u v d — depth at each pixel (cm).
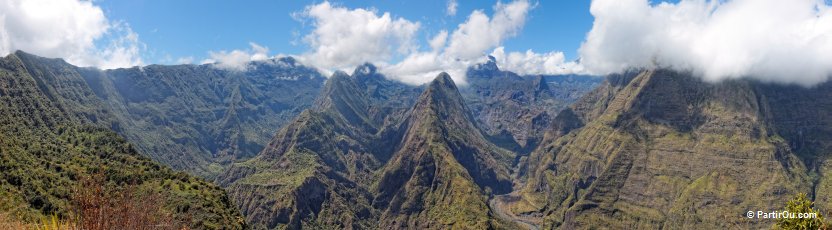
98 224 3086
